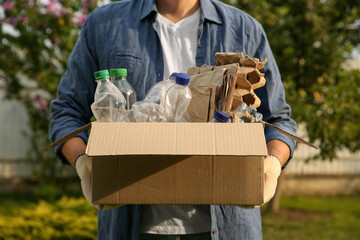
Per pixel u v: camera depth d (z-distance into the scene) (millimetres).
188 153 1145
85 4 6062
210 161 1276
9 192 8094
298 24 6387
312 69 6297
